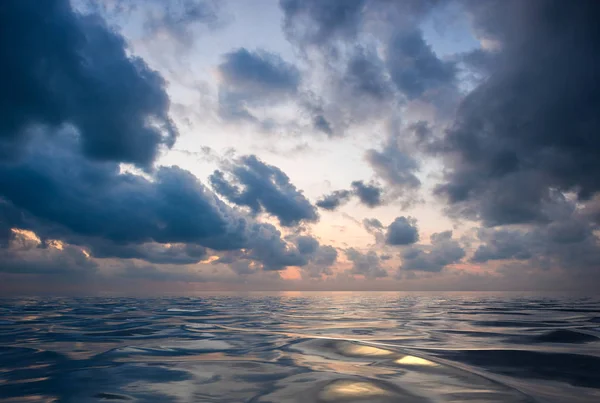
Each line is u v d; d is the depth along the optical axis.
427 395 5.32
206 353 8.97
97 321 17.42
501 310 27.92
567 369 7.04
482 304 39.41
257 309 29.58
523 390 5.62
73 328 14.43
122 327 14.80
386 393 5.41
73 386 6.00
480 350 9.11
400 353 8.46
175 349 9.54
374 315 22.75
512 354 8.52
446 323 17.06
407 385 5.84
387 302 46.56
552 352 8.77
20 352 9.13
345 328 14.83
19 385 6.09
